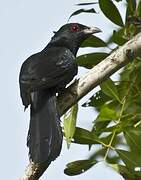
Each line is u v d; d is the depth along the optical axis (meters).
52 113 11.64
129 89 12.50
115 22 12.71
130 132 11.88
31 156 10.84
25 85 12.09
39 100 11.91
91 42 12.94
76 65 12.74
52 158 10.84
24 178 10.77
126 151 11.57
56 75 12.21
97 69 11.10
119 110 12.50
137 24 12.55
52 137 11.25
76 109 11.72
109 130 12.05
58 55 12.77
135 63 12.75
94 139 11.88
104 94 12.63
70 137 11.64
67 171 11.77
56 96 12.09
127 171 11.58
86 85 11.21
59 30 14.31
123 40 12.48
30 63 12.58
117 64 11.03
